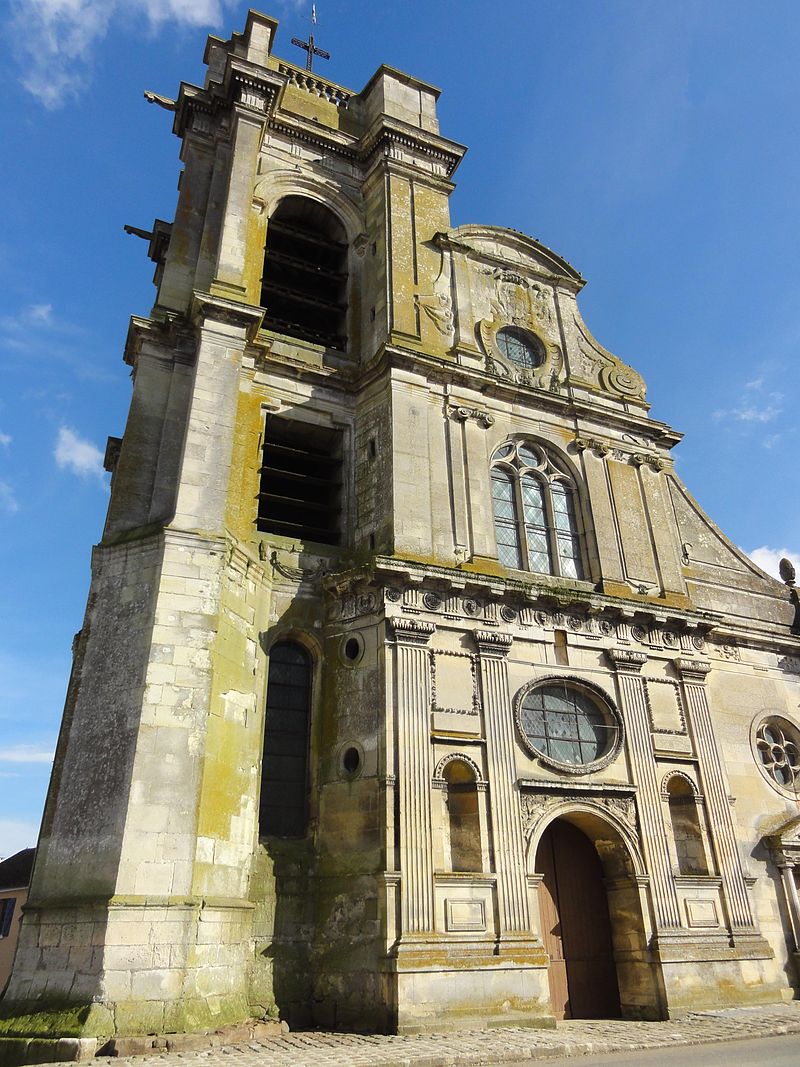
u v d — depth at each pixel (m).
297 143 26.36
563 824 19.09
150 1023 12.37
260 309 20.05
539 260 27.12
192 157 24.31
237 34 27.23
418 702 17.11
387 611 17.75
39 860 14.69
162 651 15.32
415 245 24.52
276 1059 10.91
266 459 22.34
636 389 25.83
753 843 20.48
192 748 14.77
